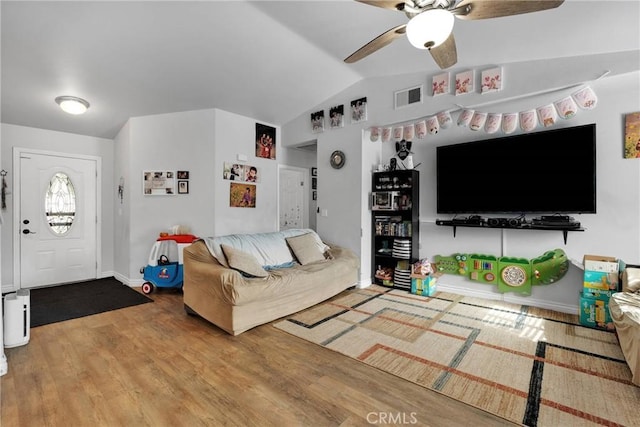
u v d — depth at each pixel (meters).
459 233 3.77
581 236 3.01
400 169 4.04
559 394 1.77
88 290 4.02
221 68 3.40
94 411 1.65
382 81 3.90
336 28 2.83
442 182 3.76
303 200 5.69
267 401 1.74
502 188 3.33
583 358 2.18
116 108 3.91
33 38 2.58
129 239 4.21
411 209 3.90
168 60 3.13
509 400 1.73
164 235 3.93
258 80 3.74
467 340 2.49
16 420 1.58
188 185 4.19
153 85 3.52
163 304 3.45
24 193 4.12
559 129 2.99
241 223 4.49
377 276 4.20
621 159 2.79
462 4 1.67
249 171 4.62
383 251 4.18
